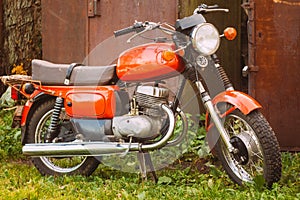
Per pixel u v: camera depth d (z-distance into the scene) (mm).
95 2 9016
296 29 7410
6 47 11797
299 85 7453
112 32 8930
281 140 7508
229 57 9812
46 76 6711
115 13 8891
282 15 7410
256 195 5645
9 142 8180
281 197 5590
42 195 5918
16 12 11688
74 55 9320
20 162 7648
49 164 6816
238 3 10172
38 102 6891
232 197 5688
